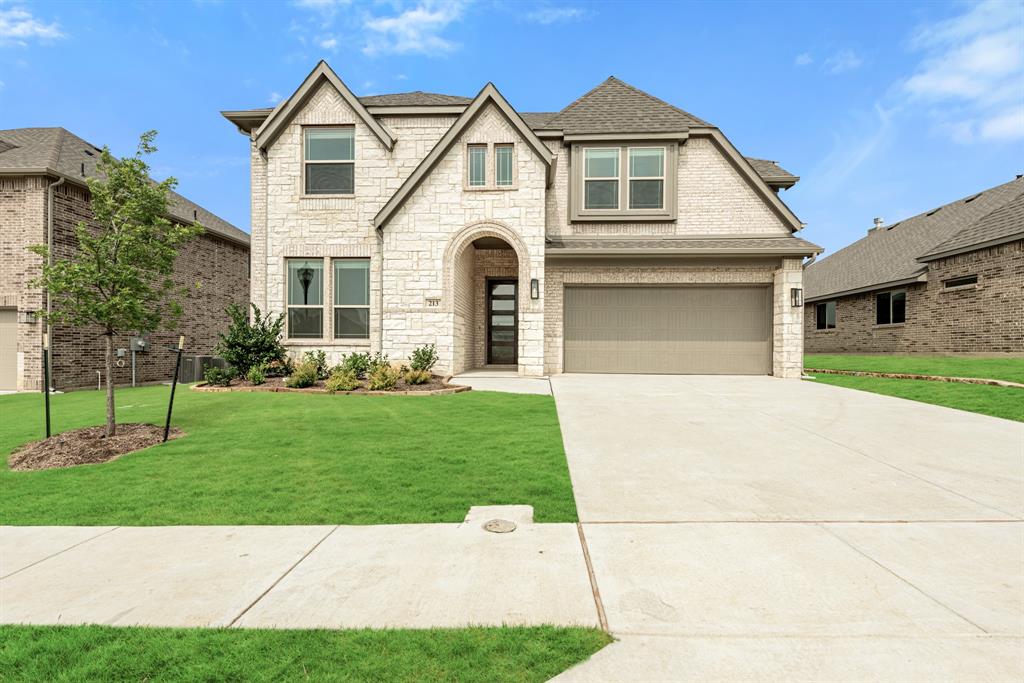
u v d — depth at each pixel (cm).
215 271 2017
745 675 236
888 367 1551
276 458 616
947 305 1814
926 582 321
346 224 1472
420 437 715
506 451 641
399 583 323
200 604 299
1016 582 321
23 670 241
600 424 793
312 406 959
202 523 427
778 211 1534
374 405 965
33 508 462
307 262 1488
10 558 363
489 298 1770
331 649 255
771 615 285
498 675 236
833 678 234
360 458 613
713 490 498
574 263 1527
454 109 1485
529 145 1391
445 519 430
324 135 1495
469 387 1164
